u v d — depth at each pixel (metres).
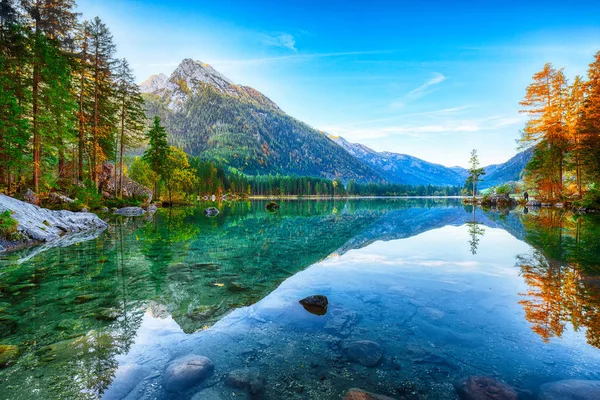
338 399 2.92
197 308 5.45
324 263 9.02
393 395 2.99
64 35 26.38
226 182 119.12
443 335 4.23
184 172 50.53
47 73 21.86
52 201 22.28
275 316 5.02
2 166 22.48
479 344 3.96
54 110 22.73
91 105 30.55
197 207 42.22
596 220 19.67
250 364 3.56
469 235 14.41
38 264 8.79
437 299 5.68
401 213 34.06
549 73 33.81
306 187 165.00
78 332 4.48
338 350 3.88
